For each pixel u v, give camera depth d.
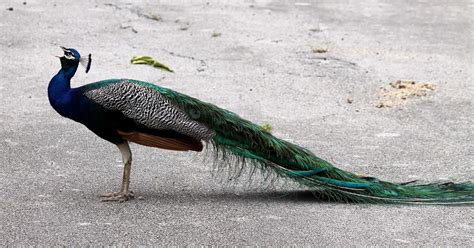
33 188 8.75
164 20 16.95
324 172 8.55
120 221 7.92
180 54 14.63
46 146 10.18
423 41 16.12
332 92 12.95
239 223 7.93
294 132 11.07
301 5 19.00
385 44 15.78
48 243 7.36
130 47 14.88
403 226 7.93
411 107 12.30
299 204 8.51
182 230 7.73
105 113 8.12
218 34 16.02
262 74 13.73
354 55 14.95
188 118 8.21
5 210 8.10
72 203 8.35
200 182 9.12
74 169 9.41
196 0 18.98
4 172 9.23
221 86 13.03
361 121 11.65
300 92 12.90
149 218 8.01
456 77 13.82
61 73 8.24
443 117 11.86
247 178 9.23
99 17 16.91
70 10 17.38
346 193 8.54
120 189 8.78
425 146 10.61
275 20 17.38
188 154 10.05
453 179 9.36
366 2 19.62
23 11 17.09
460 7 19.39
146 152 10.09
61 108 8.22
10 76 13.05
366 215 8.20
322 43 15.70
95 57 14.15
